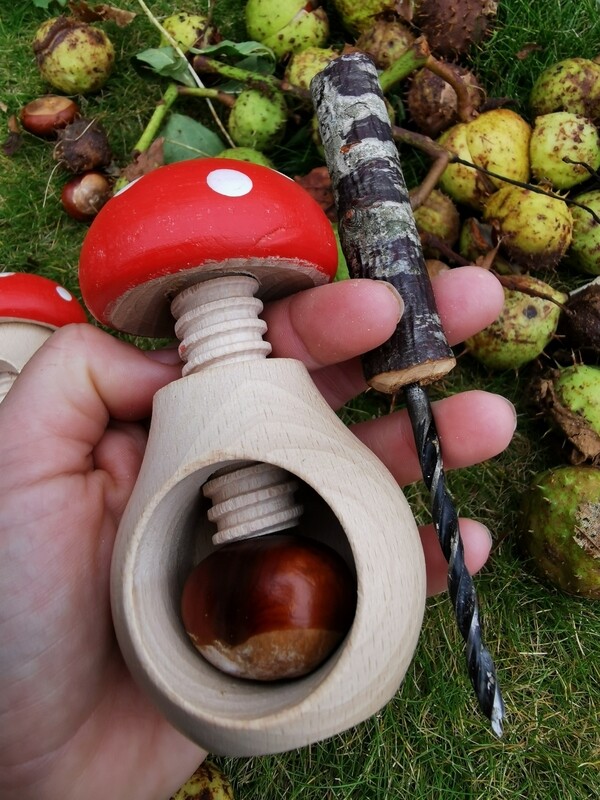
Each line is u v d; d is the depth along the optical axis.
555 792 0.22
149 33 0.29
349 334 0.14
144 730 0.16
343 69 0.15
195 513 0.14
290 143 0.25
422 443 0.14
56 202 0.27
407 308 0.14
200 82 0.25
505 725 0.22
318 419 0.12
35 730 0.14
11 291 0.19
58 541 0.14
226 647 0.12
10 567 0.14
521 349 0.22
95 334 0.16
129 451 0.17
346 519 0.11
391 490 0.12
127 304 0.13
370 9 0.25
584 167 0.23
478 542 0.17
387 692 0.11
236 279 0.13
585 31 0.26
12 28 0.29
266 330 0.14
